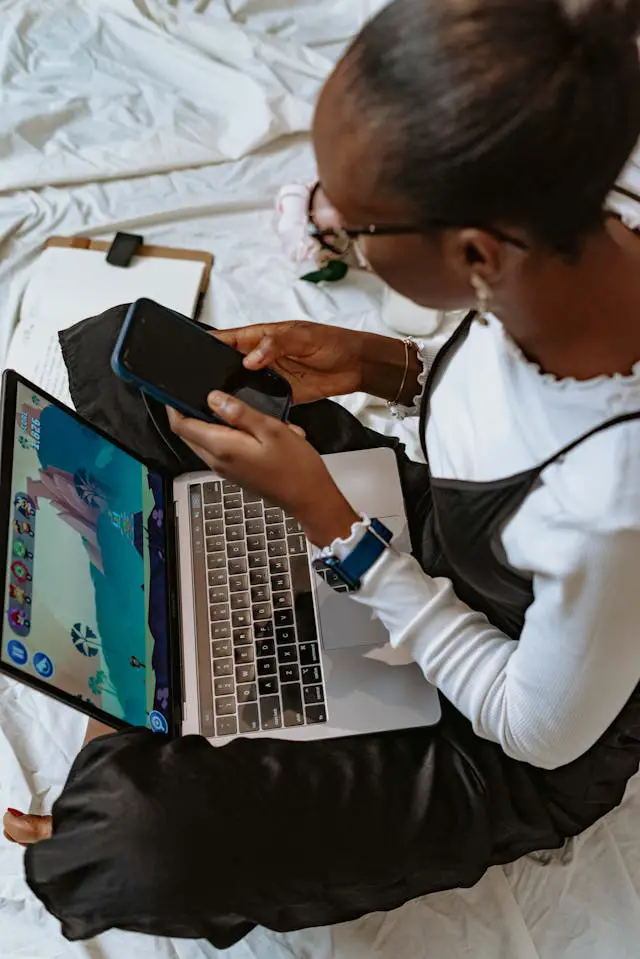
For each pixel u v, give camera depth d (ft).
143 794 2.21
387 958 2.85
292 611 2.68
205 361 2.05
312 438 3.03
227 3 4.80
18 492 2.27
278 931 2.67
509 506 1.69
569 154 1.18
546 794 2.45
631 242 1.50
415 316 3.91
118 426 2.98
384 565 2.00
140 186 4.42
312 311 4.13
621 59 1.17
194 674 2.62
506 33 1.14
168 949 2.89
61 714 3.28
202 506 2.87
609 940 2.86
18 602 2.13
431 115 1.18
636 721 2.26
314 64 4.61
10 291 4.20
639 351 1.48
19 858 3.05
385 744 2.46
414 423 3.80
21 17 4.69
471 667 1.98
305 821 2.28
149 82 4.62
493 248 1.31
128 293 4.13
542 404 1.61
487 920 2.88
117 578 2.51
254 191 4.39
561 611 1.61
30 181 4.38
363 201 1.34
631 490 1.45
